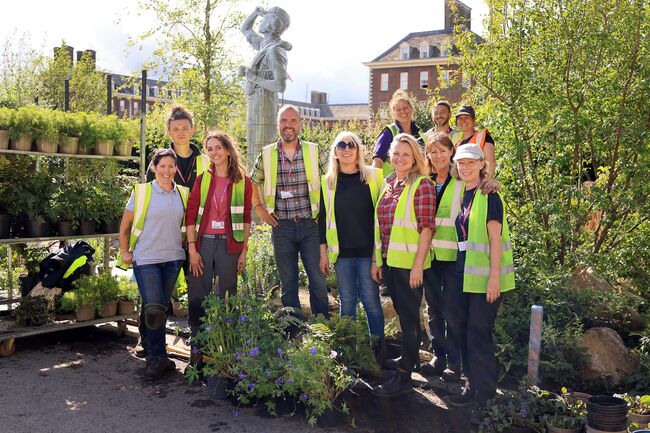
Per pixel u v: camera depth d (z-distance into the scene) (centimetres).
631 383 531
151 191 558
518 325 573
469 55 795
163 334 567
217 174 552
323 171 581
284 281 587
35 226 643
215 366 502
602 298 621
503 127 751
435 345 553
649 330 588
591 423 406
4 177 652
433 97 837
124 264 578
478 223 448
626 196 720
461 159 455
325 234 550
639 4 708
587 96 738
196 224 554
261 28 1366
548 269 685
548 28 741
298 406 484
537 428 421
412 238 486
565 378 534
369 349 522
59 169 698
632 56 719
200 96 2211
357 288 566
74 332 699
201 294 555
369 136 2005
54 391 523
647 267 750
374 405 491
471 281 447
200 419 470
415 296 493
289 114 561
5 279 784
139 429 451
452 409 484
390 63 5950
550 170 758
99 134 671
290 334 541
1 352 610
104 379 554
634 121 722
